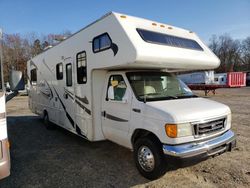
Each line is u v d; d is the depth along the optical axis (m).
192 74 26.52
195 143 3.72
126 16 4.53
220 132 4.07
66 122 6.72
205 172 4.31
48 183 4.07
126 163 4.88
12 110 14.06
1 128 3.13
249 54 70.12
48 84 8.01
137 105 4.23
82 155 5.44
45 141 6.78
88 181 4.11
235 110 11.48
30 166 4.86
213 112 3.97
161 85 4.88
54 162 5.05
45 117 8.58
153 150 3.91
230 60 71.56
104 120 5.20
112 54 4.46
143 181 4.05
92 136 5.24
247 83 37.19
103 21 4.72
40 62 8.75
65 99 6.66
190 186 3.82
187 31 5.67
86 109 5.40
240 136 6.64
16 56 38.91
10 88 3.66
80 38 5.58
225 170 4.38
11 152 5.77
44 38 45.16
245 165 4.59
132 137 4.40
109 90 4.87
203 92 25.05
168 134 3.63
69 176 4.33
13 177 4.34
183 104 4.12
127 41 4.10
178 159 3.51
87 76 5.29
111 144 6.23
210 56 5.46
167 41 4.69
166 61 4.33
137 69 4.93
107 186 3.91
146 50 4.05
